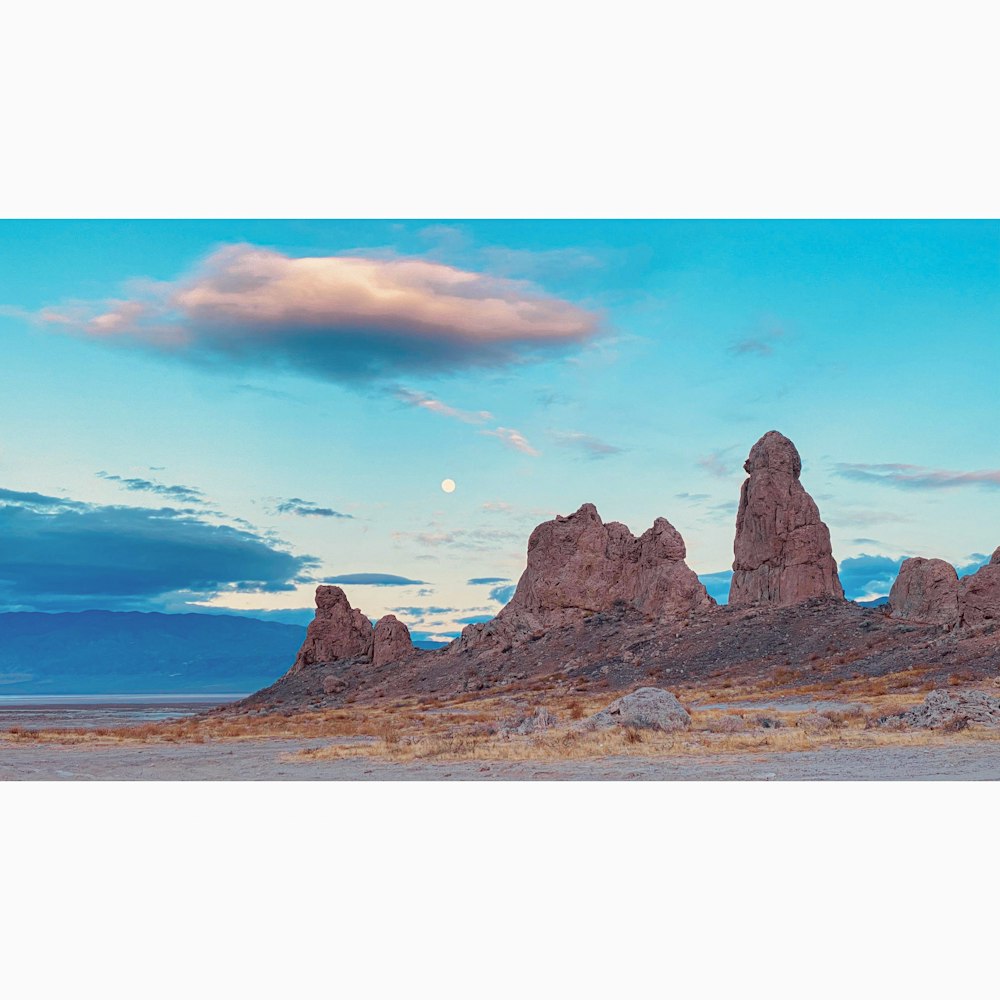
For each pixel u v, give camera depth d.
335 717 75.94
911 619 97.81
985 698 41.81
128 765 37.34
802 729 40.66
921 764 29.69
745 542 109.88
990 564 84.12
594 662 101.62
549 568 120.81
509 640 115.19
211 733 56.81
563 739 38.62
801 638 92.94
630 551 121.50
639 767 30.98
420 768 33.16
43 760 39.91
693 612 109.75
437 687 106.88
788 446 111.88
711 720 43.50
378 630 124.94
